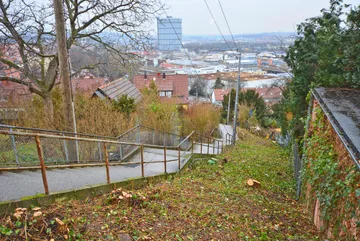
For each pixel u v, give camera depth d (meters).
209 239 4.25
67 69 7.76
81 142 9.20
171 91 31.64
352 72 7.50
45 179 4.34
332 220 4.41
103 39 12.12
